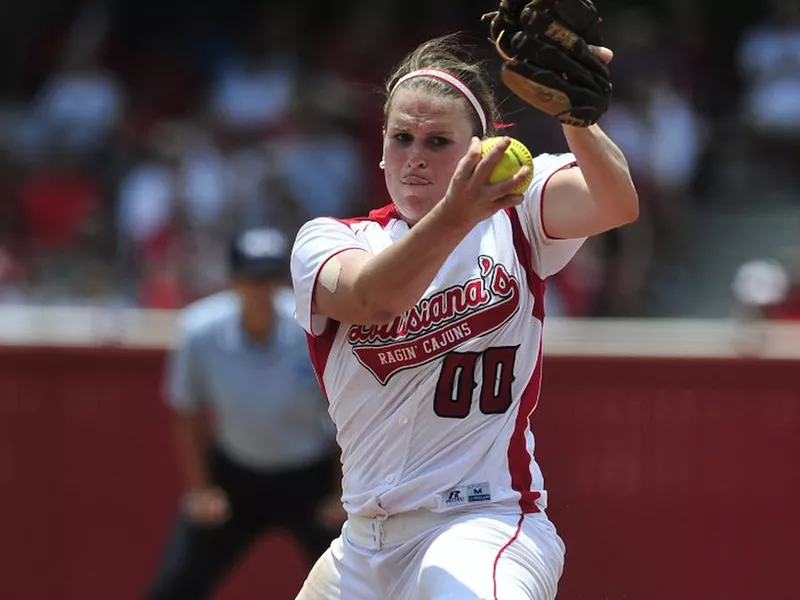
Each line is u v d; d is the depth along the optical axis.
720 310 39.19
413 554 11.83
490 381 11.73
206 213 38.22
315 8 49.59
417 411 11.74
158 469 23.48
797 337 22.89
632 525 22.77
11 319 23.81
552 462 22.88
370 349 11.77
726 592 22.67
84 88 44.38
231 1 49.84
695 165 41.94
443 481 11.69
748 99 44.66
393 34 48.44
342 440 12.36
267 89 44.00
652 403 22.80
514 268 11.77
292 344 20.59
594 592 22.69
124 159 42.75
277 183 38.81
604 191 11.17
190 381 20.78
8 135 43.72
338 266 11.17
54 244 39.97
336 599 12.52
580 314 35.81
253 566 23.55
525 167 10.04
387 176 11.88
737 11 48.59
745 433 22.66
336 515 20.69
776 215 41.56
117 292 36.81
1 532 23.47
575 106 10.45
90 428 23.48
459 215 10.07
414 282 10.53
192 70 47.88
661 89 42.25
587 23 10.43
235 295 21.12
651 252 39.31
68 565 23.45
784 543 22.56
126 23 49.44
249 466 20.67
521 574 11.30
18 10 48.91
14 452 23.44
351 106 43.28
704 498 22.67
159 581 20.67
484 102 11.80
